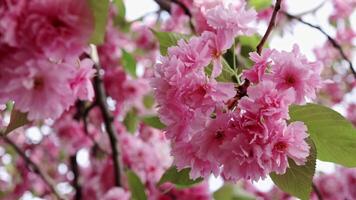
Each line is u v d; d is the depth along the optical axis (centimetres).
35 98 80
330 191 188
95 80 148
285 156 87
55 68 79
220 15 91
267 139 86
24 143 230
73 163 187
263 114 86
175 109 88
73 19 79
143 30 217
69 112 191
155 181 157
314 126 93
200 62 88
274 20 95
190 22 121
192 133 88
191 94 87
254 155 86
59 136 195
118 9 182
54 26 79
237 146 87
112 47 178
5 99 80
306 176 91
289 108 92
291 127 87
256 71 88
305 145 87
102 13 82
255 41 108
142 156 164
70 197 216
